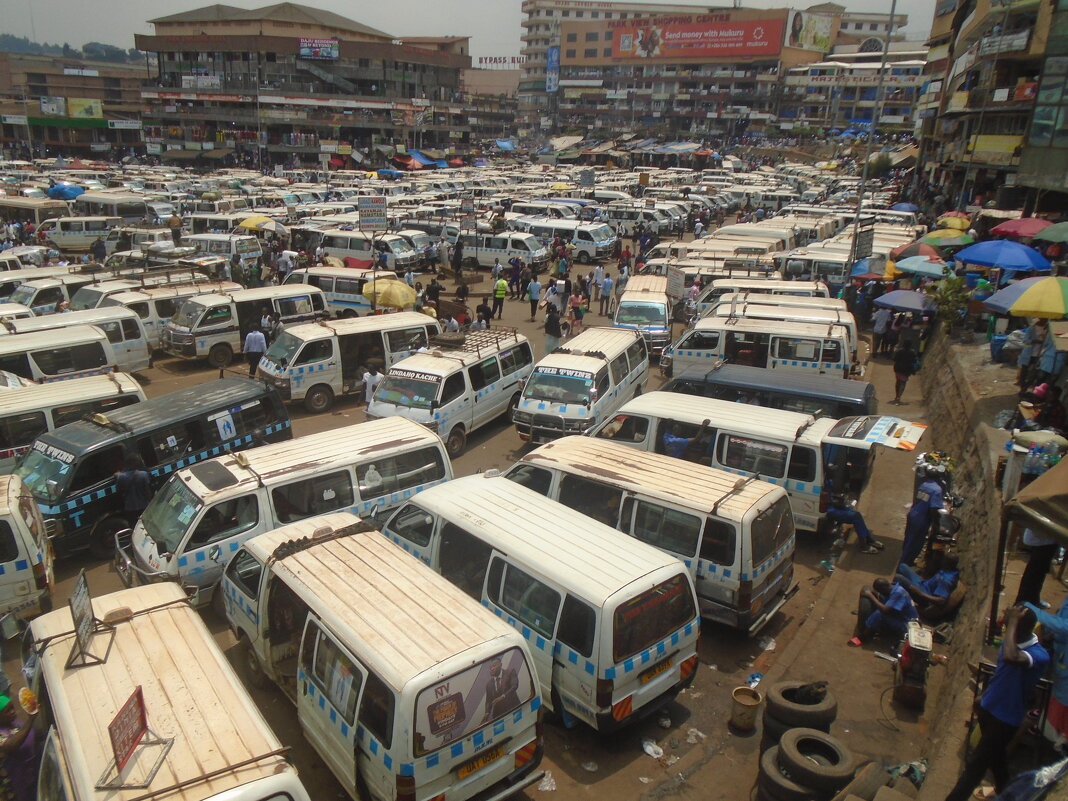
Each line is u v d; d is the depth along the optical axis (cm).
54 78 10431
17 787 590
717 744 749
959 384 1470
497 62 12188
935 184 4762
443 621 638
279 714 784
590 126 11062
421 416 1422
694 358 1708
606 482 946
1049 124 2053
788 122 9875
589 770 710
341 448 1063
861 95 9562
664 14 12825
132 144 9150
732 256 2689
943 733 649
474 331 1792
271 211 4116
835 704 691
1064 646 510
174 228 3478
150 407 1209
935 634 875
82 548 1093
